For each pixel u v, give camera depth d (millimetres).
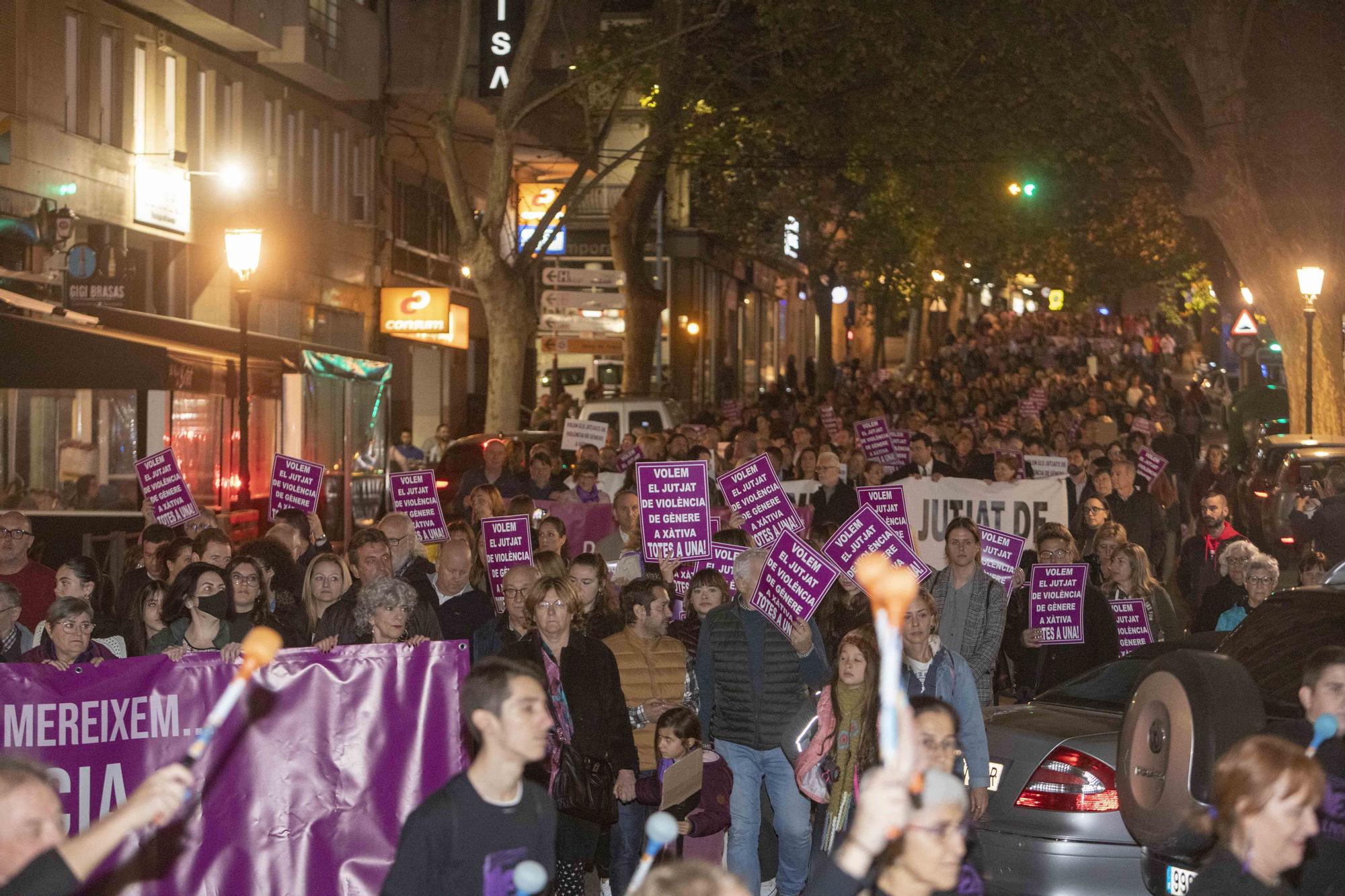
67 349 14719
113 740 6793
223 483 19109
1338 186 28469
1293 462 22422
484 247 27500
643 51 28031
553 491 17281
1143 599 11414
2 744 6668
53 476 17109
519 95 27328
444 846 4652
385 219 34562
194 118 25875
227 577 8578
